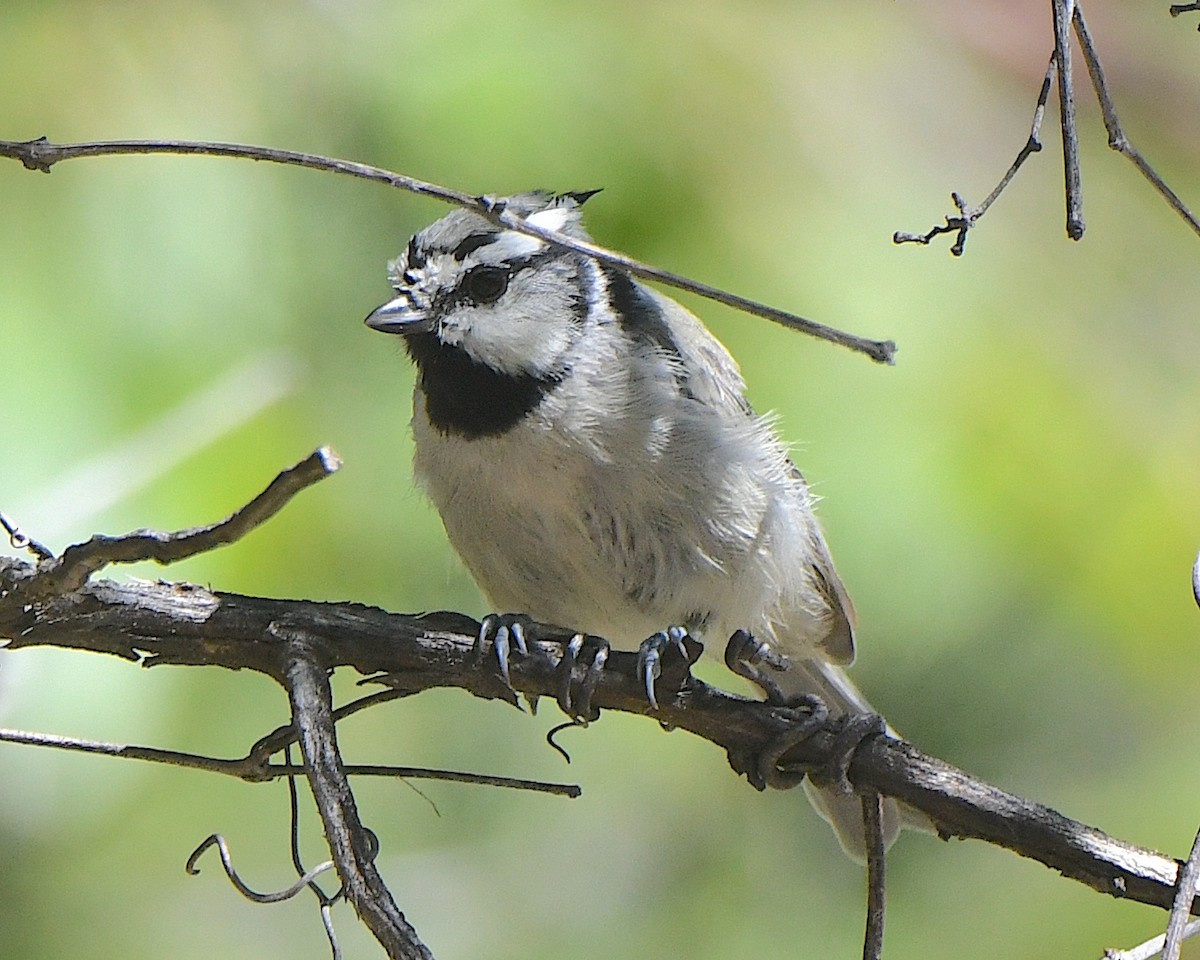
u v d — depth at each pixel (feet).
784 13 26.07
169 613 17.13
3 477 21.57
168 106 24.30
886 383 24.70
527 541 22.68
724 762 32.17
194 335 23.38
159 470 22.63
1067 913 28.50
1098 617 26.66
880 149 25.54
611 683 18.35
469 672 17.85
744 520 22.70
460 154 25.52
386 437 26.22
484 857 31.32
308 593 25.54
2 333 22.09
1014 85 26.20
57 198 23.13
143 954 28.94
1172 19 27.58
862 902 30.89
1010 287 25.44
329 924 15.53
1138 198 26.76
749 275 24.98
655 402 21.88
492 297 22.13
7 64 24.02
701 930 31.14
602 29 25.75
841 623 25.76
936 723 29.35
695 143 25.30
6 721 22.03
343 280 25.48
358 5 25.82
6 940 28.22
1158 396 25.55
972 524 24.81
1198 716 28.96
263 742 16.52
